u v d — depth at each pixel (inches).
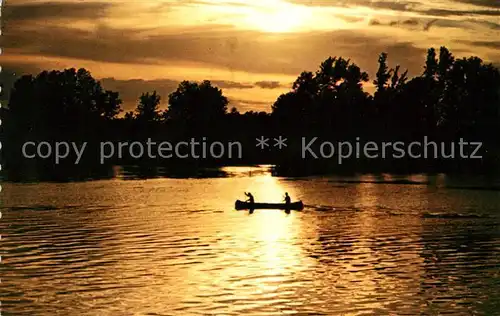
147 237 2185.0
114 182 4544.8
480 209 2970.0
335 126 7204.7
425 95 6781.5
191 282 1594.5
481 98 6579.7
